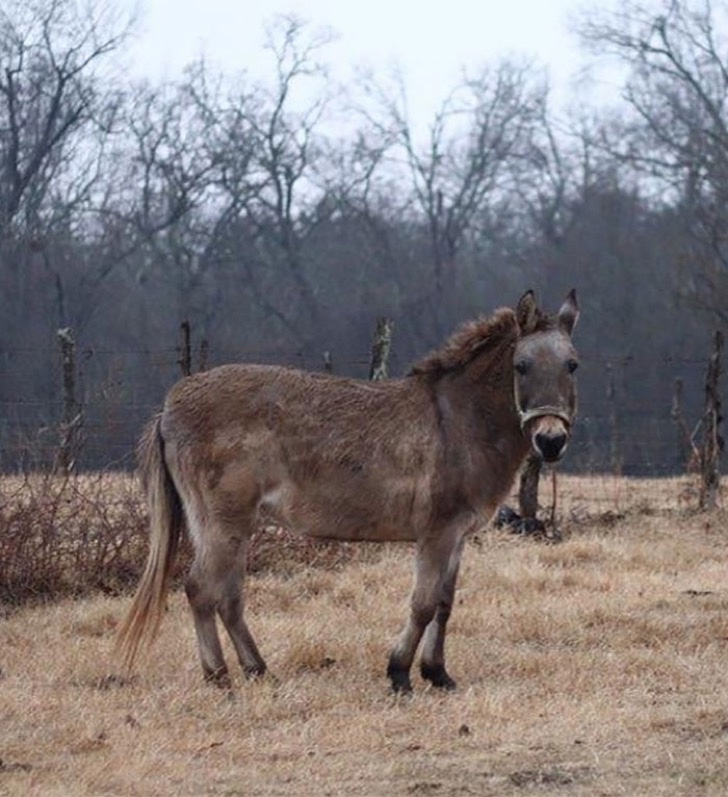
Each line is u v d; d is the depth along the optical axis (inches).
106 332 2947.8
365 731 691.4
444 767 639.8
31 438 1217.4
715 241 2987.2
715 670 805.9
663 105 3622.0
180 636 881.5
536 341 754.8
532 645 878.4
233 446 776.3
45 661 821.2
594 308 3395.7
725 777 617.6
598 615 930.1
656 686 776.9
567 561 1144.2
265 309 3196.4
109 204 3139.8
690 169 3393.2
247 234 3346.5
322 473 774.5
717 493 1454.2
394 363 2534.5
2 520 1001.5
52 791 596.4
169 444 788.6
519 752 659.4
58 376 1439.5
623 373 2613.2
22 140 2842.0
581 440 2399.1
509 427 772.6
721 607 971.9
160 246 3228.3
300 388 783.7
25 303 2746.1
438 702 746.8
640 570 1103.6
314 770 636.7
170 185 3211.1
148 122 3213.6
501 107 4050.2
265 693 750.5
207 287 3218.5
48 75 2842.0
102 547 1023.6
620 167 4323.3
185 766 639.1
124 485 1043.3
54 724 699.4
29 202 2817.4
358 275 3449.8
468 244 4062.5
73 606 962.7
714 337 1427.2
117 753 652.7
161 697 747.4
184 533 858.1
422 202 3759.8
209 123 3319.4
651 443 2094.0
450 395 773.3
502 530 1259.8
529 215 4124.0
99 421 1209.4
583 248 3614.7
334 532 782.5
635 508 1414.9
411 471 768.3
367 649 845.8
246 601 982.4
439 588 767.7
